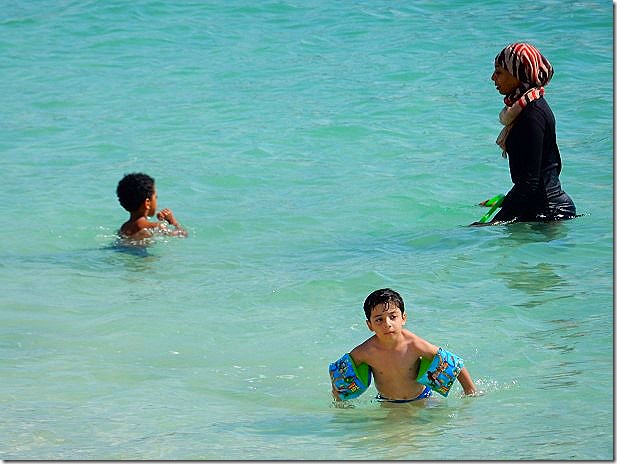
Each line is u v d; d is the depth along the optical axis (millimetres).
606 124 40219
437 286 25516
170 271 27750
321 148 39500
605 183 34094
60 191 35344
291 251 29297
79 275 27453
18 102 46125
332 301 24875
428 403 19016
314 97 45375
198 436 17578
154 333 23062
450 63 48750
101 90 47656
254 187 35719
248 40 54188
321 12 58094
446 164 37094
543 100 30203
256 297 25281
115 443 17344
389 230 30953
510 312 23438
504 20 54531
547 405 18484
